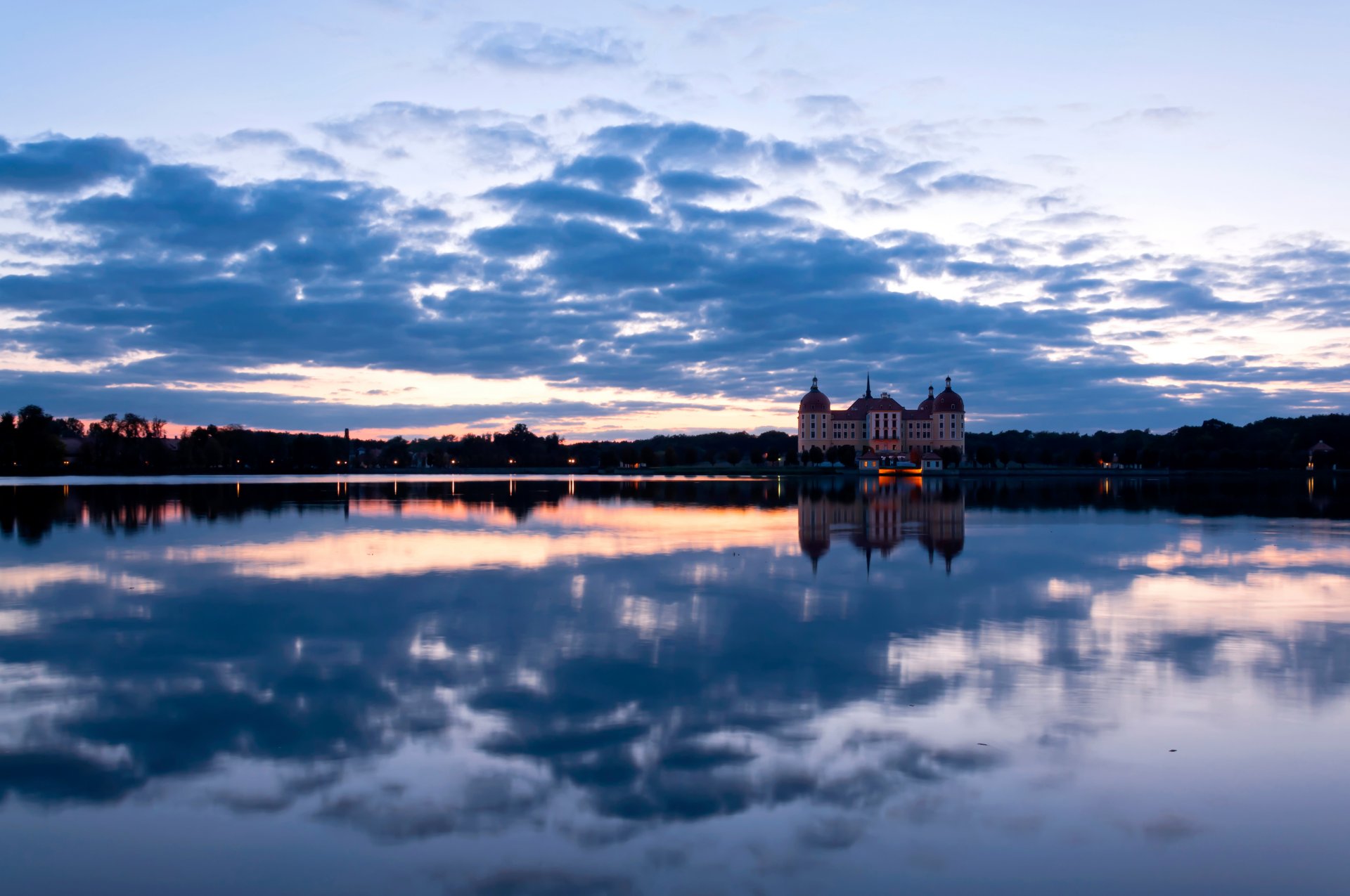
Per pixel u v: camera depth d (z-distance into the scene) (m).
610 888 10.63
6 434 154.88
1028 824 12.17
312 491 101.62
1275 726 15.70
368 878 10.87
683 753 14.52
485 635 22.81
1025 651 20.89
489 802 12.80
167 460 189.00
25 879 10.85
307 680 18.64
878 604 26.89
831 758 14.32
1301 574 33.03
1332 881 10.80
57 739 15.24
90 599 28.00
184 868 11.10
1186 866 11.15
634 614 25.45
